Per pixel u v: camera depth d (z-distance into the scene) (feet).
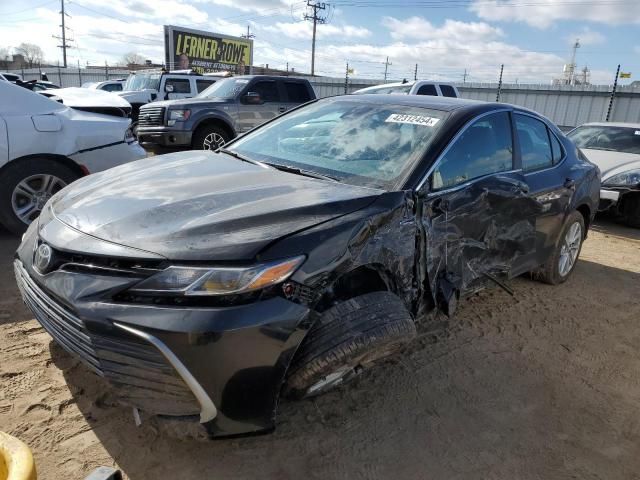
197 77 50.52
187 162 10.54
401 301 8.36
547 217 13.20
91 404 8.38
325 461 7.64
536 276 15.62
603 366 11.24
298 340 6.86
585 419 9.27
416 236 8.83
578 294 15.40
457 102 11.63
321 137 11.12
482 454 8.09
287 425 8.35
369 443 8.10
